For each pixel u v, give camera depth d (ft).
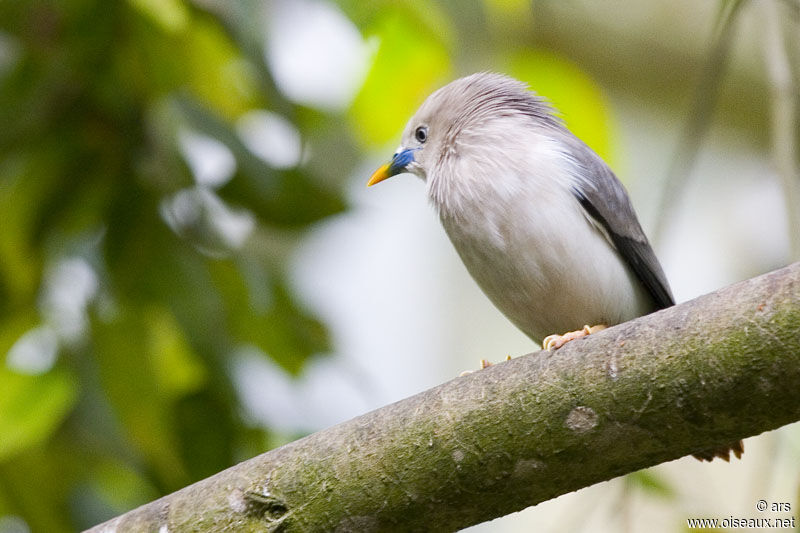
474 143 31.94
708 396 19.89
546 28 51.57
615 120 57.52
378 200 56.13
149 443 33.17
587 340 21.56
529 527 50.65
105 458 35.65
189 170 35.45
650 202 58.65
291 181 35.47
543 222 29.86
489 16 41.32
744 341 19.45
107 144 35.29
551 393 21.25
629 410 20.59
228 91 37.91
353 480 22.33
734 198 59.47
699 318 20.16
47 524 35.60
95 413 33.47
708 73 29.22
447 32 39.55
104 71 35.45
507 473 21.61
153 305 34.14
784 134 28.40
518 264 30.48
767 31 29.71
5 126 35.19
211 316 34.37
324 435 23.06
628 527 29.60
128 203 34.76
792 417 19.58
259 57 34.42
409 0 38.50
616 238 31.60
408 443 22.08
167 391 34.40
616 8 54.70
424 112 35.04
